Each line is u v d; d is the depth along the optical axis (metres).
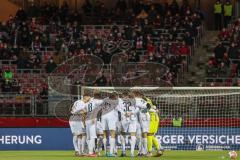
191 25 71.00
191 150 54.41
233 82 64.06
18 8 81.44
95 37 71.06
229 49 67.12
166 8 75.81
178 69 65.19
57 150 55.38
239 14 79.69
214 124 54.94
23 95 58.06
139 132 44.44
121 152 47.78
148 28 71.31
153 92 54.56
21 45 70.50
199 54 71.62
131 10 77.00
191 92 55.09
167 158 42.34
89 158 41.94
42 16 77.62
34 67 66.19
